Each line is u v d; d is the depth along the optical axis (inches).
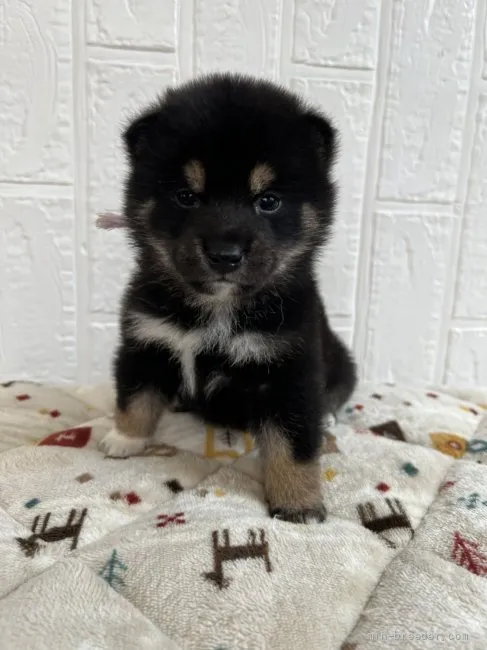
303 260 11.0
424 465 11.3
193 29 15.0
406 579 8.1
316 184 10.9
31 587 7.5
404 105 16.1
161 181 10.3
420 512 9.9
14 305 16.6
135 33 14.9
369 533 9.3
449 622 7.3
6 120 15.1
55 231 16.1
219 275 9.7
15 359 17.1
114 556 8.2
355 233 16.8
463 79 16.0
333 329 16.6
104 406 14.2
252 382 10.8
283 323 10.8
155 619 7.2
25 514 9.2
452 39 15.7
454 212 17.0
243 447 12.2
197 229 9.7
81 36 14.8
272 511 10.0
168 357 11.6
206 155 9.7
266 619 7.3
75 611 7.1
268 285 10.6
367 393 15.4
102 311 16.9
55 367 17.3
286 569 8.2
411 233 17.0
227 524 9.1
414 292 17.6
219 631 7.0
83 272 16.5
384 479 10.8
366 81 15.8
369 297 17.4
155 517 9.3
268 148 9.8
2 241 16.0
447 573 8.2
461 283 17.7
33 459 11.0
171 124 10.2
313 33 15.4
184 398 12.2
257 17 15.1
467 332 18.2
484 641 7.0
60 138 15.4
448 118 16.3
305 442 10.3
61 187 15.8
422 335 18.0
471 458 12.0
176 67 15.2
